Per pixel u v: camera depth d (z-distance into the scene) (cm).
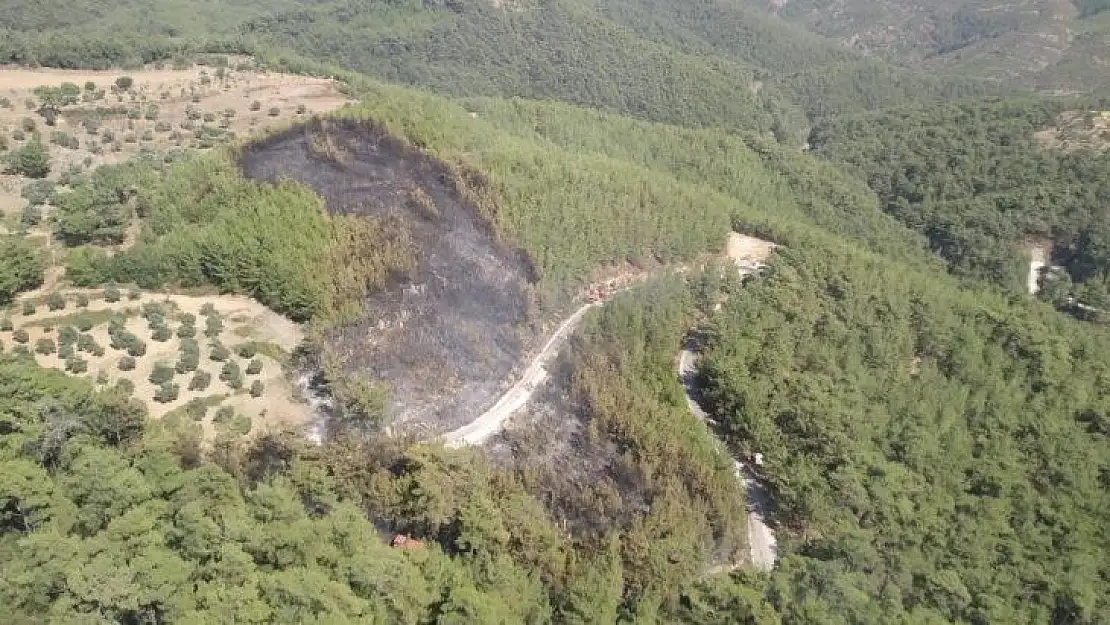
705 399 11988
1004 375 13125
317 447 9044
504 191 13975
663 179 17825
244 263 11488
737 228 17338
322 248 11631
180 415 9419
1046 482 11056
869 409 11544
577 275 13475
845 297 13612
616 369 11225
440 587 7175
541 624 7388
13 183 13312
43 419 7812
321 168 13700
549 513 8931
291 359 10700
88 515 6812
